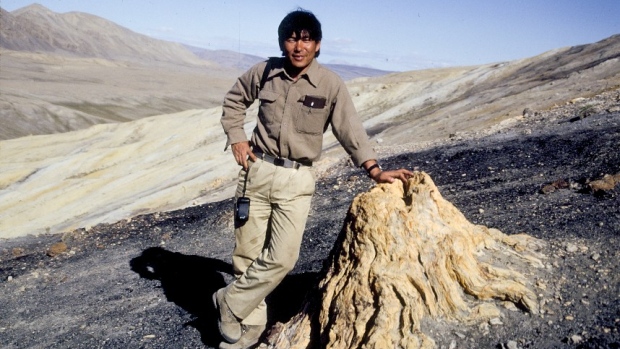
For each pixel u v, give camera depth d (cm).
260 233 352
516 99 2141
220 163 3250
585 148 809
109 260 679
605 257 343
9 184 4731
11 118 12738
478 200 659
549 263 346
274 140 332
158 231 795
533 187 667
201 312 458
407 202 335
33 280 636
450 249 315
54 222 3422
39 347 444
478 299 309
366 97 5406
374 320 290
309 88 322
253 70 340
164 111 18850
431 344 280
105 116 15938
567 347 272
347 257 326
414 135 2112
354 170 1102
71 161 5078
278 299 448
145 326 442
